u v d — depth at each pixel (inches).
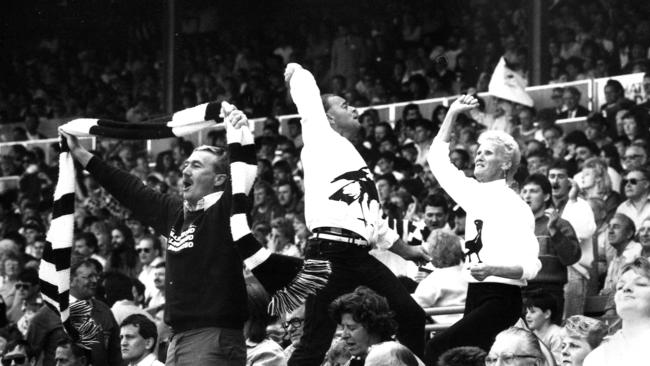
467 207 317.7
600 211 512.7
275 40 1139.3
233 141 291.7
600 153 639.8
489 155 317.4
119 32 1211.9
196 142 890.7
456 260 383.2
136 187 311.9
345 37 1015.0
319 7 1128.8
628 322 270.4
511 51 897.5
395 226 434.9
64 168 322.0
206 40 1158.3
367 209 307.4
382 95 920.3
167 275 293.7
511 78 748.0
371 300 289.4
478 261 312.2
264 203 685.3
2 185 984.9
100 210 816.9
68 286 321.1
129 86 1153.4
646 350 267.0
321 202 307.3
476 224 314.7
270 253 285.7
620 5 889.5
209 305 286.7
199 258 289.3
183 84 1040.8
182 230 294.7
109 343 410.9
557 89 770.8
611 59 869.8
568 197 468.8
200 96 1042.7
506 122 749.9
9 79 1222.9
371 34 1050.7
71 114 1139.9
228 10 1181.1
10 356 448.8
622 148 664.4
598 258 489.1
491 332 308.3
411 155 749.9
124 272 592.1
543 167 616.7
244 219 285.6
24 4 1247.5
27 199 915.4
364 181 309.4
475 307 311.9
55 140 1010.7
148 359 402.9
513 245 308.2
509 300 309.3
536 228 413.1
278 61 1085.1
